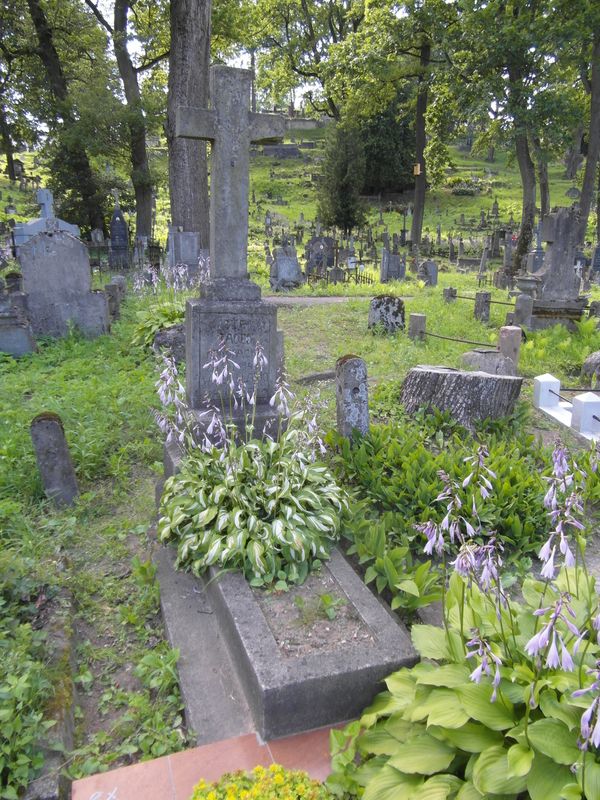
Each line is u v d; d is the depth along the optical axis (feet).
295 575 12.98
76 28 89.10
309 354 34.58
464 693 8.82
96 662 12.64
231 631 11.95
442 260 113.19
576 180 170.71
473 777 7.83
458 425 23.40
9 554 14.11
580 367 35.65
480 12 72.18
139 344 32.89
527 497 17.54
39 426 17.29
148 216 93.66
